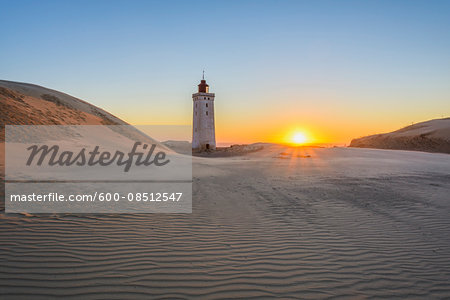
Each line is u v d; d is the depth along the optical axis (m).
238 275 3.98
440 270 4.23
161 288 3.61
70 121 29.47
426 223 6.47
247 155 38.66
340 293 3.59
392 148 54.12
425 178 13.66
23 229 5.46
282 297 3.48
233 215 7.04
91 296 3.38
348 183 12.16
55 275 3.82
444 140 49.81
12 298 3.28
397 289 3.70
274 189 10.68
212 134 57.84
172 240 5.25
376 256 4.68
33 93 33.75
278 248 4.95
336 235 5.65
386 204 8.25
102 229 5.71
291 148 44.16
